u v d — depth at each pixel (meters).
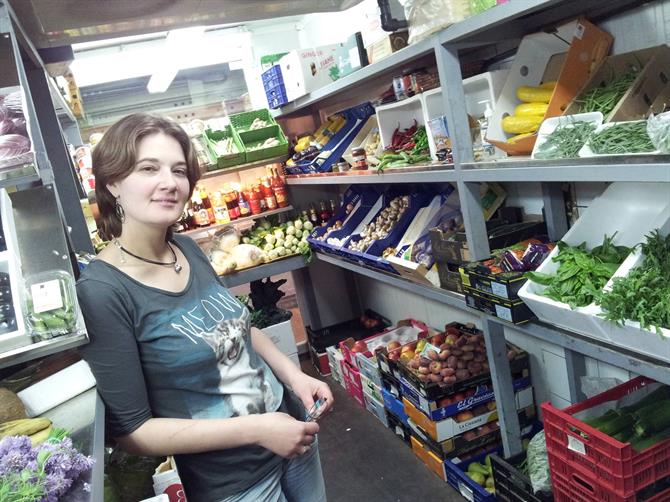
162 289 1.25
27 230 1.32
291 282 5.47
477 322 2.95
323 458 2.82
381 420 3.04
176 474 1.31
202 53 4.52
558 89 1.60
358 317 4.43
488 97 2.11
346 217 3.54
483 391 2.39
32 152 1.13
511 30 1.80
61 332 1.12
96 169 1.22
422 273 2.19
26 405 1.14
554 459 1.62
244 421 1.22
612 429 1.48
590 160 1.26
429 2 1.61
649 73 1.44
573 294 1.40
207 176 3.79
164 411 1.28
